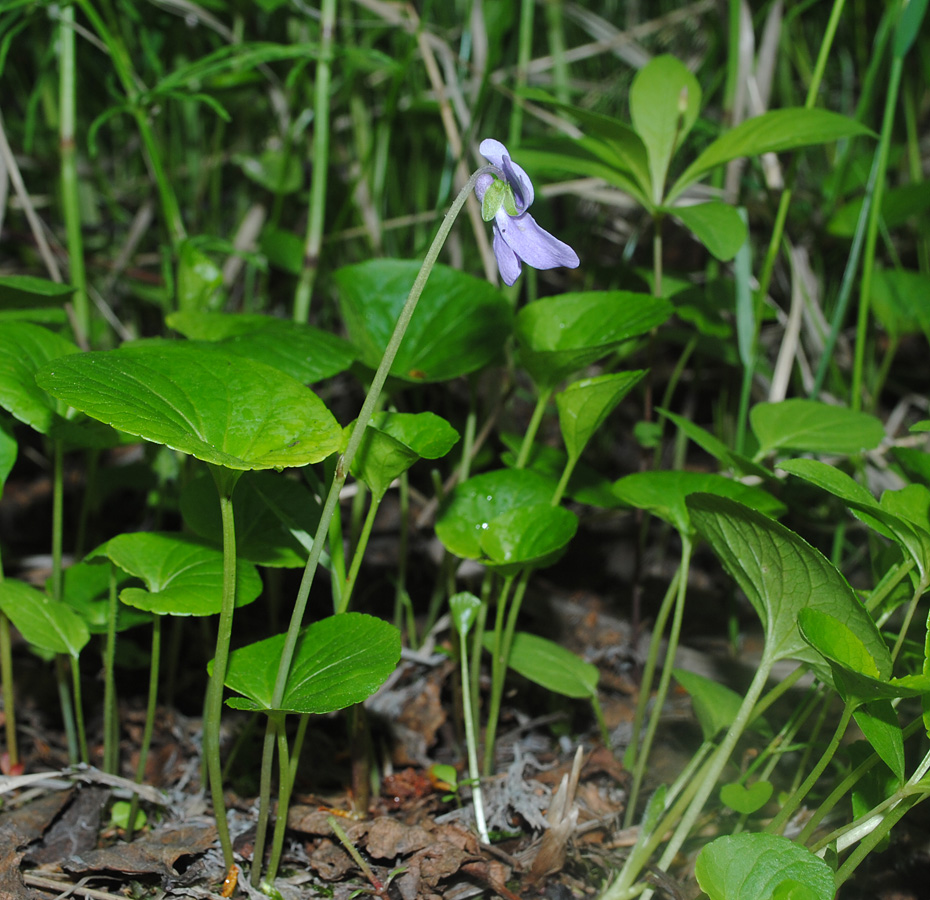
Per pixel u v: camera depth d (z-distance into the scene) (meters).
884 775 0.47
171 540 0.49
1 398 0.48
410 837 0.49
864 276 0.56
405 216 0.81
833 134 0.52
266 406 0.46
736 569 0.48
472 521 0.51
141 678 0.55
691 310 0.57
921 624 0.53
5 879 0.48
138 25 0.77
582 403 0.49
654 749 0.53
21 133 0.84
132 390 0.45
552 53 0.80
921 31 0.75
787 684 0.48
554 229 0.81
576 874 0.49
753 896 0.45
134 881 0.48
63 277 0.78
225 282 0.74
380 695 0.54
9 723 0.51
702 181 0.74
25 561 0.59
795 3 0.77
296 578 0.59
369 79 0.77
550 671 0.51
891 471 0.57
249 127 0.84
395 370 0.53
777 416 0.53
